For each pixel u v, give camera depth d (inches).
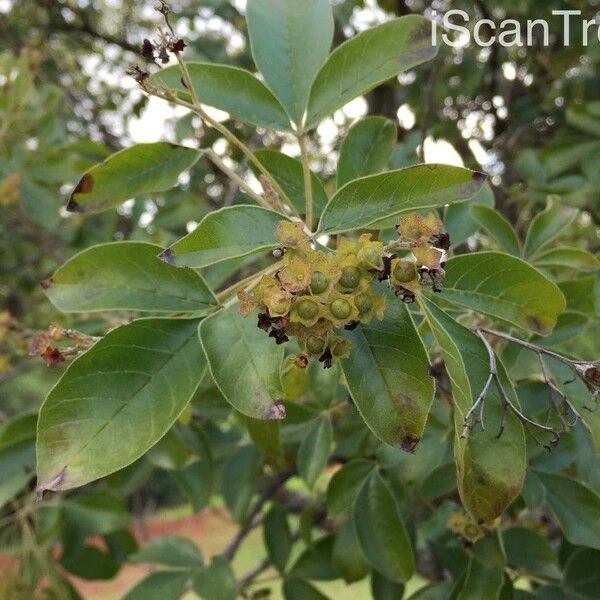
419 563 22.6
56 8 30.6
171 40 9.5
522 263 9.8
